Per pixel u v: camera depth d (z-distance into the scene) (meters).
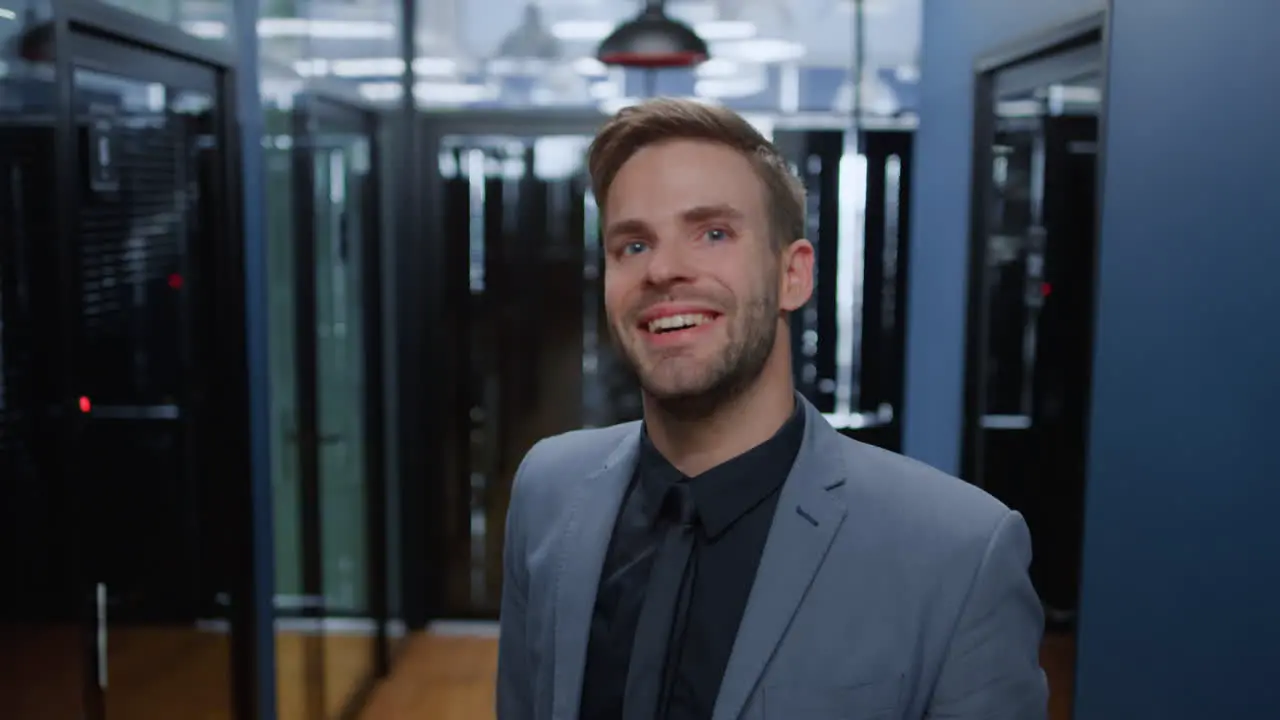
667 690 0.96
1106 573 2.37
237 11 2.84
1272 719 1.88
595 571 1.04
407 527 4.81
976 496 0.99
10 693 1.87
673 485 0.99
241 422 2.87
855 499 0.99
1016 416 3.43
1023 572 0.97
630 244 0.93
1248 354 1.92
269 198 3.33
